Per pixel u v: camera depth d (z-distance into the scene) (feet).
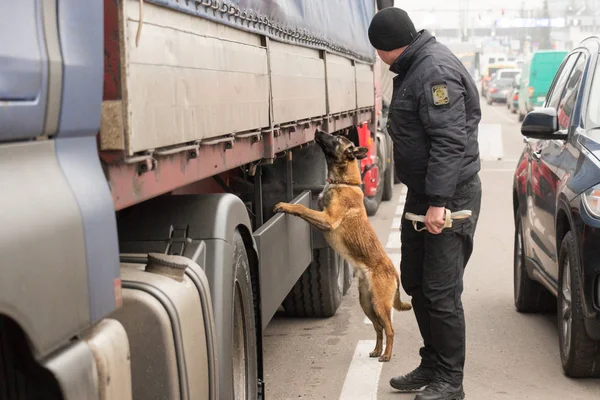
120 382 7.92
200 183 16.02
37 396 6.95
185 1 10.89
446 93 16.22
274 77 16.51
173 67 10.31
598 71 21.48
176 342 9.62
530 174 23.89
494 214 47.50
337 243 20.75
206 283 10.89
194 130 11.16
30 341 6.64
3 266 6.28
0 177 6.55
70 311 7.24
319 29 21.61
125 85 8.70
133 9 9.04
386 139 53.72
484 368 20.29
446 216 16.57
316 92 21.33
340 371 20.38
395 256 34.37
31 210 6.79
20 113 6.77
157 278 9.96
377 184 47.47
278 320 25.34
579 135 20.13
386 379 19.72
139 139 9.09
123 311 9.45
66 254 7.21
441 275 17.16
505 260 34.42
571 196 18.35
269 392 18.88
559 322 19.76
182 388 9.71
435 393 17.28
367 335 23.54
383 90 58.80
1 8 6.65
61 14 7.52
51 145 7.42
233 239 12.55
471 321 24.85
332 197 20.40
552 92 26.07
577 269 17.89
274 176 21.67
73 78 7.60
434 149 16.35
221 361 11.41
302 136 20.06
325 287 24.45
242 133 14.17
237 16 13.55
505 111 181.16
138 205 12.23
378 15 16.74
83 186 7.71
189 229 11.88
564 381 19.22
